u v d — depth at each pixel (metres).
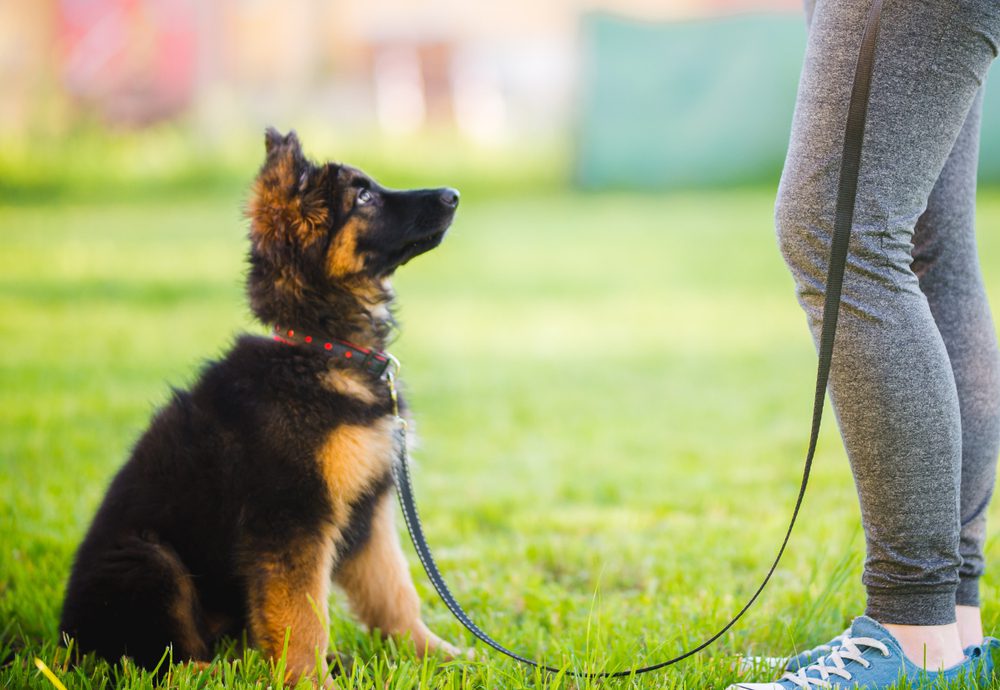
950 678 2.76
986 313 3.06
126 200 23.02
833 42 2.70
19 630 3.59
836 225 2.65
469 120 29.98
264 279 3.73
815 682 2.85
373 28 28.86
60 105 25.84
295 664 3.25
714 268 14.62
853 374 2.71
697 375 8.77
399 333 4.05
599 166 24.52
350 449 3.39
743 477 5.86
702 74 24.00
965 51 2.62
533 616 3.84
